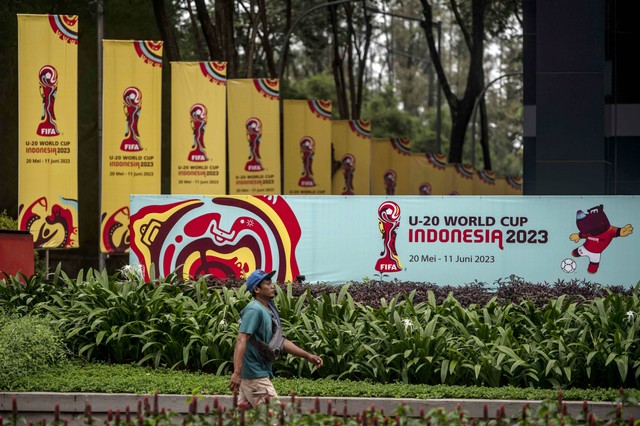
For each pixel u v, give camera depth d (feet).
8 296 67.15
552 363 54.49
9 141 154.40
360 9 229.66
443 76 203.72
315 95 293.23
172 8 172.55
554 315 59.88
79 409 52.19
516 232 79.25
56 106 93.15
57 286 67.87
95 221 160.76
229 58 139.95
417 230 79.61
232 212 80.28
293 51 315.58
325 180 124.57
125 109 95.86
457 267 79.46
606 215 78.69
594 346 55.52
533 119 139.54
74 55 93.30
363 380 57.82
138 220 80.18
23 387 53.83
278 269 79.97
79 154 160.04
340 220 79.87
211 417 39.11
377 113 313.12
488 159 224.94
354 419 36.99
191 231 80.28
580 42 105.09
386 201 79.82
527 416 35.91
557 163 105.29
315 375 58.29
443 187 180.96
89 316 61.87
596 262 78.64
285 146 124.77
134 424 33.55
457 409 34.12
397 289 72.49
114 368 59.47
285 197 80.07
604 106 105.09
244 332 42.60
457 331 59.21
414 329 57.57
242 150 108.47
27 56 92.99
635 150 119.34
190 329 60.54
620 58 119.55
